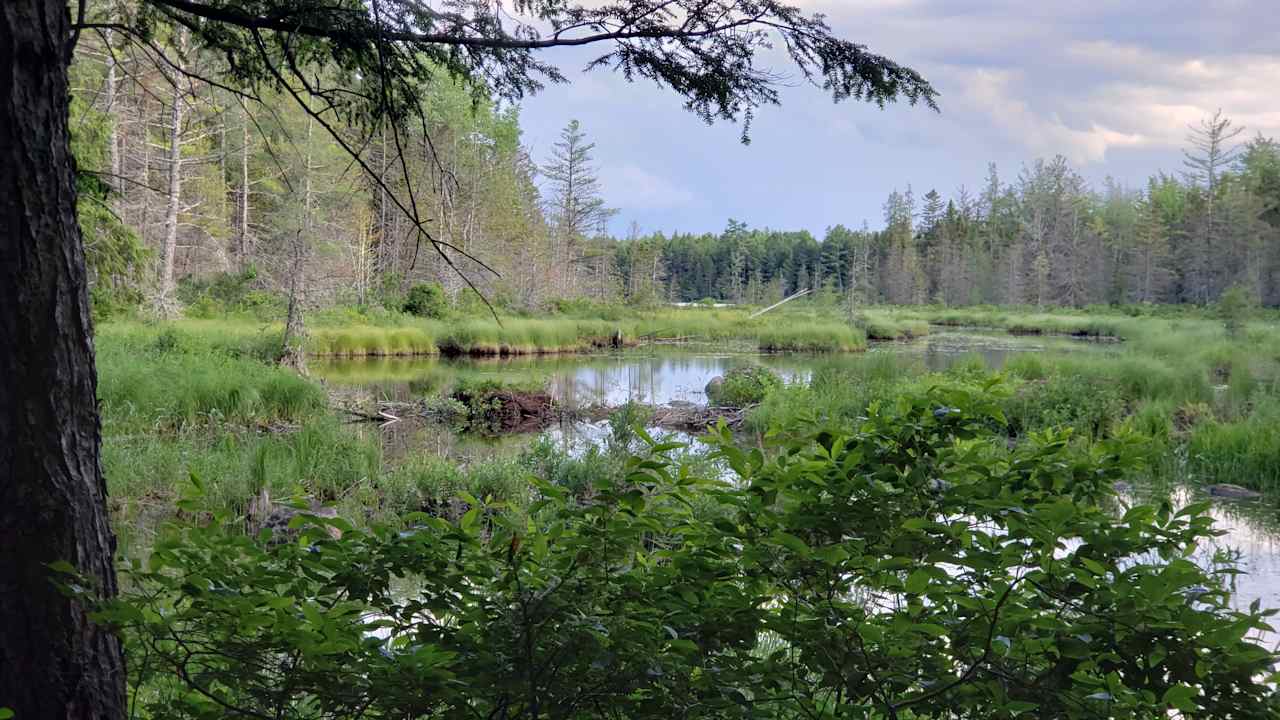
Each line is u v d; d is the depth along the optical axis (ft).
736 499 7.23
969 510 7.07
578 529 7.35
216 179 109.09
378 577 7.04
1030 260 266.98
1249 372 57.67
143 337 63.57
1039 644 6.59
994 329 176.96
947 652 6.90
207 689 7.14
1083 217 281.54
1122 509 27.02
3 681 6.99
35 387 7.10
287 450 34.42
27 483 7.05
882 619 7.19
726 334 140.97
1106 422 43.42
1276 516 28.53
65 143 7.39
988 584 7.02
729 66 9.55
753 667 7.16
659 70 9.52
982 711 6.68
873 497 7.12
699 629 6.94
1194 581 6.29
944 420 7.45
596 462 29.94
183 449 32.55
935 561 6.63
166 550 6.98
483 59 9.93
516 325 111.55
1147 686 6.24
